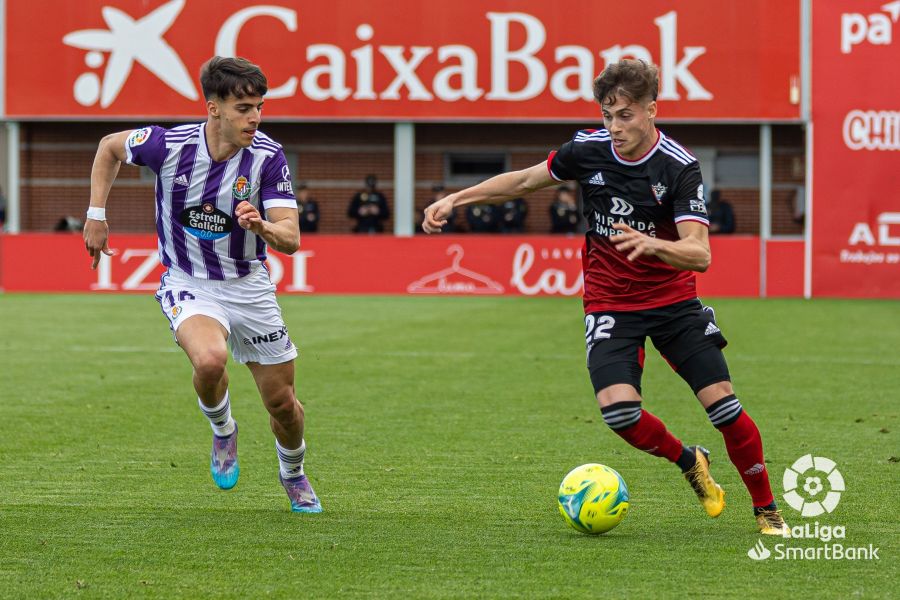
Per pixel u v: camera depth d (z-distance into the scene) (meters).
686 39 82.94
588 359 19.95
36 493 23.22
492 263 82.94
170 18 84.19
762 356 47.41
